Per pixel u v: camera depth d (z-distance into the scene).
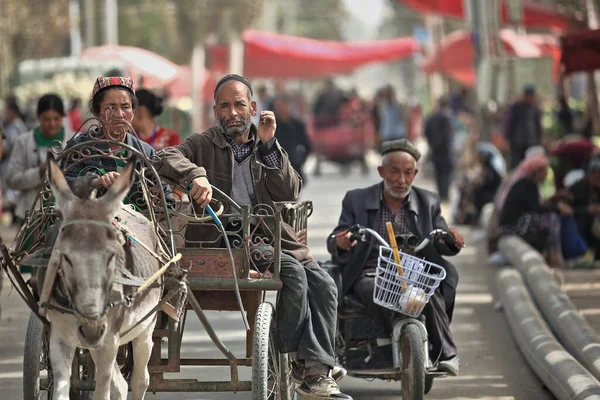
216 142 13.89
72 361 12.33
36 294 12.16
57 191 10.54
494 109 49.16
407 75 144.25
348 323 15.30
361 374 14.94
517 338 19.66
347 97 71.31
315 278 13.32
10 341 20.73
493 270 29.47
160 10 68.69
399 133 68.31
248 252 12.77
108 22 53.19
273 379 13.57
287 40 78.50
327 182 62.69
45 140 21.59
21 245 12.30
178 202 13.64
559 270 28.20
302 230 14.57
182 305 12.17
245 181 13.92
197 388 13.13
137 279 11.18
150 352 12.47
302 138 46.06
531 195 28.89
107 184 11.81
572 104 54.38
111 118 13.34
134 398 12.60
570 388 14.61
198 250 12.80
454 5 64.62
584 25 40.62
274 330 13.42
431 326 15.04
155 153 13.27
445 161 47.09
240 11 67.88
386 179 15.63
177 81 58.09
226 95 13.80
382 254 15.59
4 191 34.91
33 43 73.31
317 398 13.02
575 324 18.72
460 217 39.28
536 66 43.31
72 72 49.38
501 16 45.19
